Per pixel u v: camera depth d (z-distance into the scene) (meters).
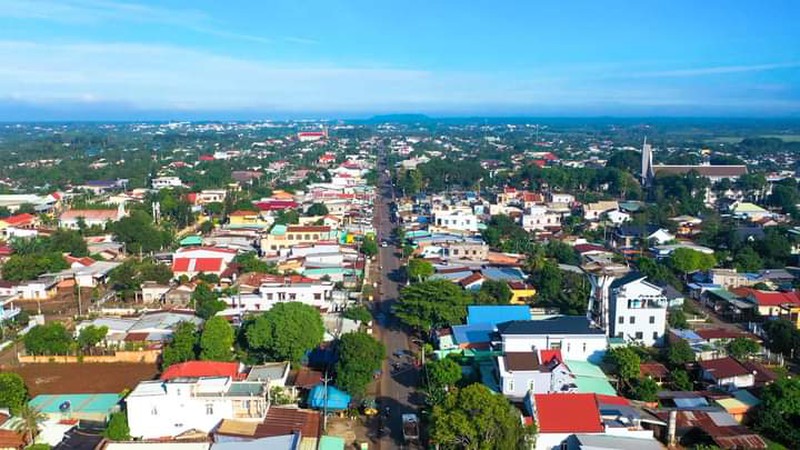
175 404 61.09
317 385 71.62
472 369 75.88
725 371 73.00
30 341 83.56
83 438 58.47
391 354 86.19
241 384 64.19
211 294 105.06
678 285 114.69
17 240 144.62
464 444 55.56
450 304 90.94
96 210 177.12
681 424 62.44
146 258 136.62
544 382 67.12
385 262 139.25
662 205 194.38
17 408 65.00
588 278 103.94
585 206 187.00
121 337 88.44
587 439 57.41
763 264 128.38
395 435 65.00
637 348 81.81
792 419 63.81
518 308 92.00
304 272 119.31
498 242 149.62
